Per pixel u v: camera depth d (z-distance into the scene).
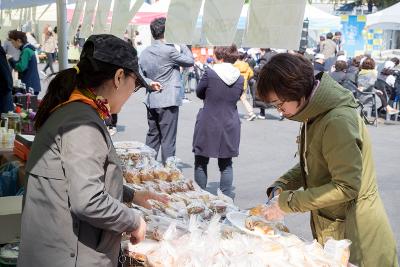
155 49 5.96
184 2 2.12
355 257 2.21
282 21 1.62
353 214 2.21
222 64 5.14
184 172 7.08
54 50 17.02
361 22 23.52
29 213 1.76
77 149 1.65
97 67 1.76
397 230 5.16
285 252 1.99
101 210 1.64
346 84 12.45
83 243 1.71
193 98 16.11
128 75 1.82
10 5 7.41
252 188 6.50
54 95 1.78
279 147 9.21
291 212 2.16
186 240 2.06
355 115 2.09
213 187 6.49
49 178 1.69
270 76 2.00
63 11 3.99
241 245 2.03
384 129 11.80
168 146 6.24
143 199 2.47
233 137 5.21
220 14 1.89
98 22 3.05
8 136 4.50
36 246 1.73
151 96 6.11
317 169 2.19
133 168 3.20
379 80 12.63
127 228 1.75
